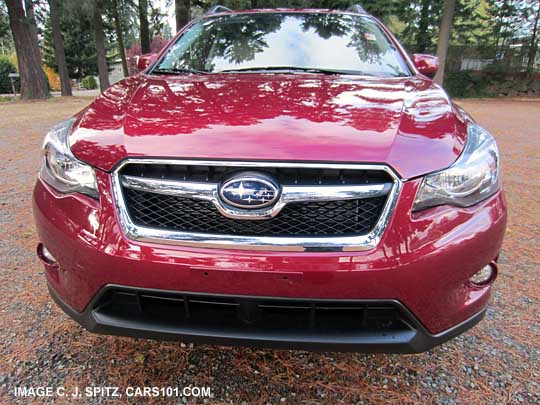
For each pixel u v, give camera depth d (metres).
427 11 21.48
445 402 1.65
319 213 1.39
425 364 1.86
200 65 2.56
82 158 1.53
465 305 1.52
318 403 1.65
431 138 1.50
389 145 1.43
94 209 1.48
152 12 21.78
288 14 2.96
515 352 1.93
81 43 39.72
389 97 1.86
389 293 1.37
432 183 1.42
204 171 1.42
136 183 1.45
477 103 16.92
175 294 1.42
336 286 1.35
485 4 21.23
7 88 32.59
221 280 1.38
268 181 1.38
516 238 3.12
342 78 2.24
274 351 1.93
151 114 1.66
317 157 1.38
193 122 1.57
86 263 1.47
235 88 1.98
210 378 1.76
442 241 1.40
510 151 6.20
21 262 2.68
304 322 1.45
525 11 20.83
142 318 1.48
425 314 1.43
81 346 1.93
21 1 16.80
